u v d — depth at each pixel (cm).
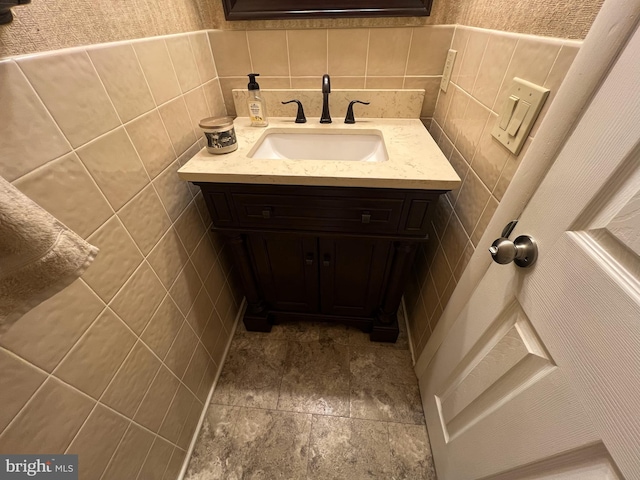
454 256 87
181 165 87
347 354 123
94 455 57
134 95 65
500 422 54
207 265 105
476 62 76
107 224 59
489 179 69
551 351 41
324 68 103
